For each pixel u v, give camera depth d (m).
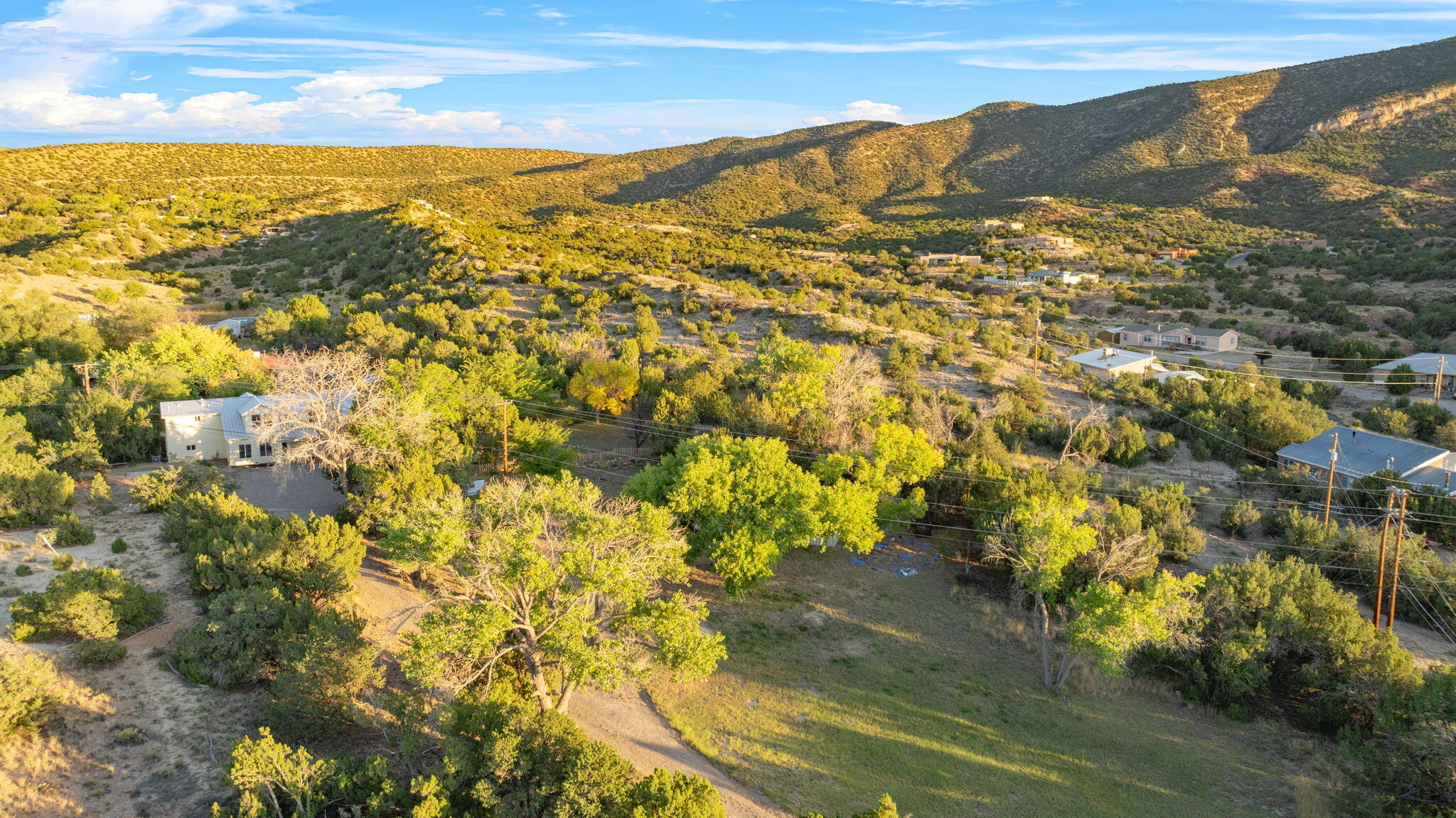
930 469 43.97
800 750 25.91
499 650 24.45
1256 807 24.17
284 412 42.53
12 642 24.23
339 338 73.62
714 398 57.56
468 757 19.30
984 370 70.56
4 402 49.06
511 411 46.12
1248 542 44.19
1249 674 29.11
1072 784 24.92
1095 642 28.17
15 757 19.67
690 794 18.75
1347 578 39.00
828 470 42.88
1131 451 56.62
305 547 29.25
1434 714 22.97
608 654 21.98
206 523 33.25
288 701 21.72
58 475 38.41
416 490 35.41
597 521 23.16
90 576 26.36
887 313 86.56
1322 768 25.94
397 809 18.89
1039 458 56.38
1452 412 72.00
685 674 23.28
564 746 19.77
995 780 24.98
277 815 17.55
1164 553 41.00
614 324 81.62
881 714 28.42
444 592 26.45
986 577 40.50
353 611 29.34
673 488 37.38
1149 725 28.61
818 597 37.75
